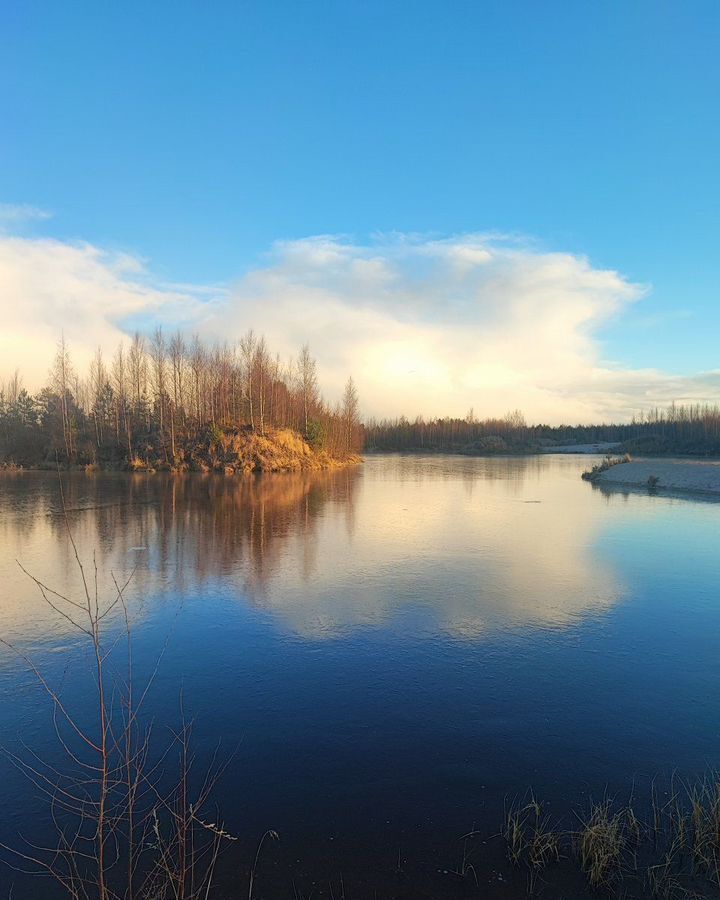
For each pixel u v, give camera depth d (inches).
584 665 343.6
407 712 284.0
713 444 3909.9
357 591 497.4
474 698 299.7
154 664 342.0
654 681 322.3
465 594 491.2
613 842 181.9
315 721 274.7
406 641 381.4
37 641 375.6
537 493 1416.1
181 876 154.7
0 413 2512.3
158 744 253.1
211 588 502.6
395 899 167.6
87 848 188.7
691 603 470.3
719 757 245.0
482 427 5930.1
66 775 229.3
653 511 1055.6
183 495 1237.1
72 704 291.3
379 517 956.0
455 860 183.9
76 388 2253.9
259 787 222.4
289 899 167.3
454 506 1129.4
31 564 582.6
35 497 1177.4
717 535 791.7
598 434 6628.9
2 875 176.6
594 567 596.7
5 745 252.1
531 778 228.8
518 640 385.1
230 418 2313.0
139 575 545.6
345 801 213.9
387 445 5236.2
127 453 2080.5
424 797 216.4
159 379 2175.2
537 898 169.0
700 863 182.2
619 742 256.7
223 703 293.3
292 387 2704.2
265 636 389.4
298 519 914.1
